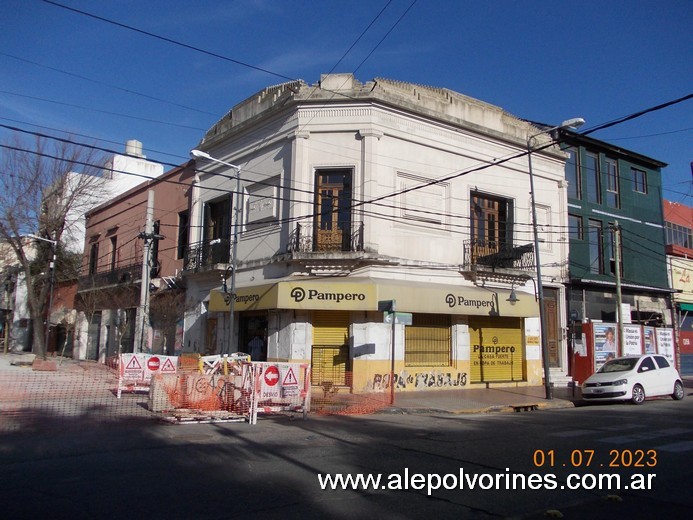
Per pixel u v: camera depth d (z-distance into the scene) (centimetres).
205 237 2361
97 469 781
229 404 1340
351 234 1875
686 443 1021
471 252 2089
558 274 2377
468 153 2138
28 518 562
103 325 3059
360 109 1931
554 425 1297
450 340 2039
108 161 3303
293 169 1936
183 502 623
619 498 655
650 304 2809
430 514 593
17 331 3762
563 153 2430
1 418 1213
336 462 843
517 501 647
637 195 2869
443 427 1263
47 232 2986
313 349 1867
